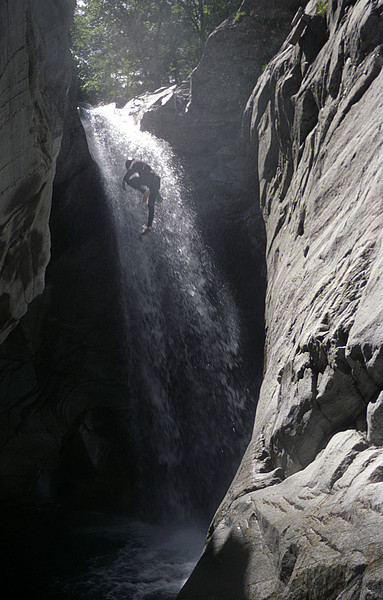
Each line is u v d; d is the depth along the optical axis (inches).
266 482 242.4
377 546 138.3
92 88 1103.0
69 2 259.9
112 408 535.5
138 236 567.2
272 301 371.6
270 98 458.3
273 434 252.2
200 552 408.8
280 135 431.5
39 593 339.0
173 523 492.7
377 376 183.3
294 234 357.7
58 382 531.8
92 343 546.0
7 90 201.3
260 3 573.3
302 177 368.5
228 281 534.9
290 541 170.6
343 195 285.1
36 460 513.7
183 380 539.2
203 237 549.3
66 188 532.7
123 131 597.9
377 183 240.4
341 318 212.2
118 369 546.3
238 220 533.0
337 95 339.6
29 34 217.8
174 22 1071.0
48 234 280.5
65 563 385.7
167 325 551.5
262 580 178.2
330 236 280.2
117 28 1085.8
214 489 504.7
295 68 409.4
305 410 224.7
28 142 224.5
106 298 557.6
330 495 175.5
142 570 371.6
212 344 533.3
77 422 526.3
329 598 143.9
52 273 549.3
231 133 565.9
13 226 237.1
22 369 527.5
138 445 530.6
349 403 203.5
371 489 155.9
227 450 509.4
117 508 506.0
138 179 437.1
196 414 529.7
